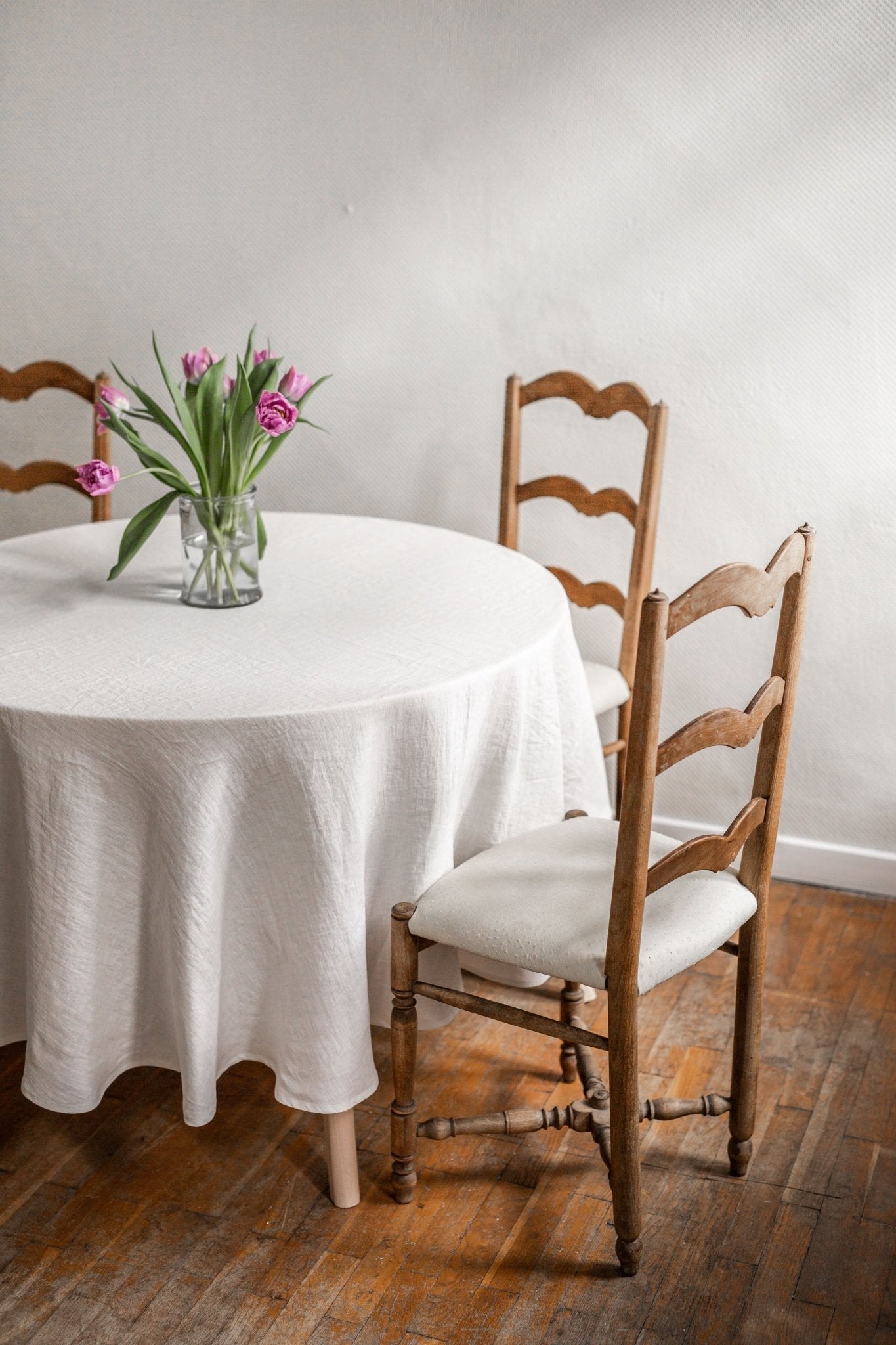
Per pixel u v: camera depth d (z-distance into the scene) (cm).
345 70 266
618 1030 161
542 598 207
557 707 197
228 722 159
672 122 247
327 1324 166
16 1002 182
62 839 165
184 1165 194
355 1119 205
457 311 274
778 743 174
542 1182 192
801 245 245
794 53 236
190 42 276
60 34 285
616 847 187
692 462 264
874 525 254
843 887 276
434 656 182
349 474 294
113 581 214
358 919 172
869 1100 209
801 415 254
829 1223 183
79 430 314
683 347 259
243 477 199
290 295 287
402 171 269
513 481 265
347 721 163
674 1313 168
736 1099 187
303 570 222
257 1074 216
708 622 271
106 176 293
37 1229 181
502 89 256
